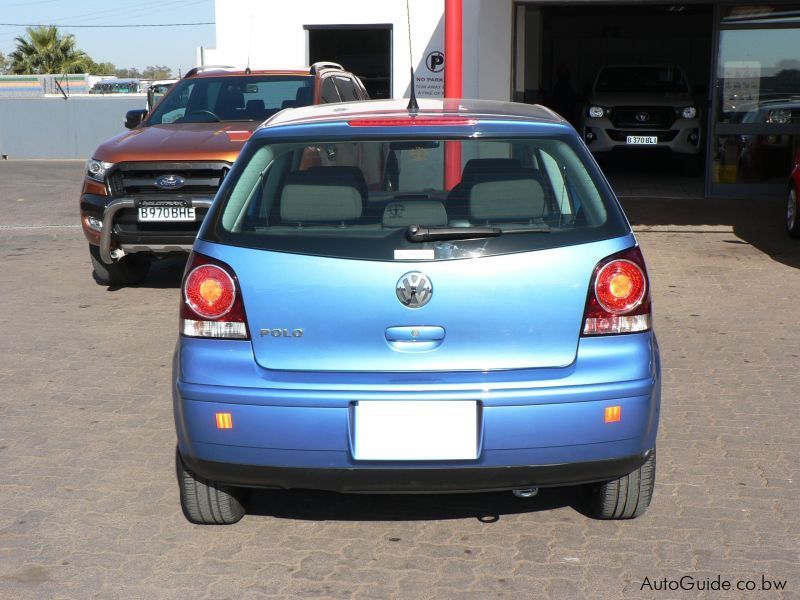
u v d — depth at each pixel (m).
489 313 3.51
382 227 3.58
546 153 3.76
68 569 3.80
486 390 3.45
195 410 3.57
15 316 8.09
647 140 16.77
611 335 3.56
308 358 3.54
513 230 3.55
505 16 14.27
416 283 3.49
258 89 9.80
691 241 11.22
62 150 33.12
